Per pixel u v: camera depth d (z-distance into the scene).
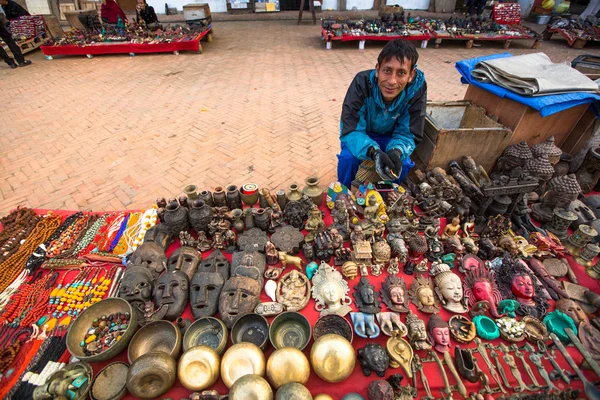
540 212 3.12
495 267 2.60
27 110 6.81
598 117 3.19
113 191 4.44
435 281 2.48
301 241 2.75
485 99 3.67
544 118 3.27
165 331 2.15
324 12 16.30
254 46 11.52
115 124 6.19
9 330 2.29
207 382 1.82
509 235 2.86
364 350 1.98
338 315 2.18
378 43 11.98
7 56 9.30
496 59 3.61
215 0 16.00
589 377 2.01
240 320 2.16
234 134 5.80
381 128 3.42
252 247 2.71
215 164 4.98
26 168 4.92
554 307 2.39
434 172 3.25
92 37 10.51
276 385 1.80
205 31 11.16
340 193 3.21
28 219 3.20
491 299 2.32
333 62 9.78
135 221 3.15
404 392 1.87
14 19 11.06
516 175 2.82
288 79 8.41
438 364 2.01
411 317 2.22
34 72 9.12
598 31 11.20
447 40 12.48
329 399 1.74
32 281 2.66
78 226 3.14
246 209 2.93
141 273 2.36
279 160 5.06
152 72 9.03
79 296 2.46
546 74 3.28
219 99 7.25
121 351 2.05
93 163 5.03
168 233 2.84
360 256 2.56
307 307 2.37
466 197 2.99
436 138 3.18
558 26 12.02
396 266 2.60
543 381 2.00
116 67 9.53
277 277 2.57
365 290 2.32
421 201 3.07
